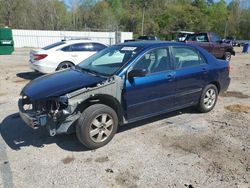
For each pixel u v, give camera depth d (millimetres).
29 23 54531
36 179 3367
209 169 3611
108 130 4242
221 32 71625
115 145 4266
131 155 3963
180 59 5164
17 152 4043
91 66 4891
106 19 65812
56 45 9781
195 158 3893
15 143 4336
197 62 5500
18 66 13617
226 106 6418
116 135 4633
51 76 4664
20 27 53156
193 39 15359
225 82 6098
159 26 67625
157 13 71500
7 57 18781
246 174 3498
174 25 66875
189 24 67375
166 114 5730
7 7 51062
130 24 66875
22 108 4215
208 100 5816
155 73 4695
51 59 9320
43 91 3957
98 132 4102
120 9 70938
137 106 4520
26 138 4520
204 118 5543
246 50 25406
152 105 4730
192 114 5770
